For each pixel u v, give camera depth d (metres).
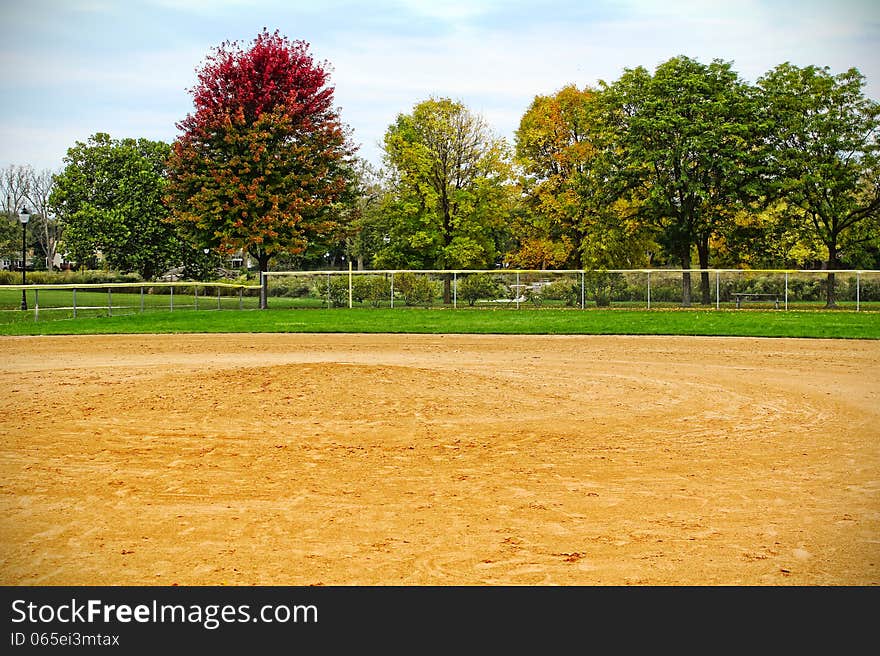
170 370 16.84
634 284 37.91
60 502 7.84
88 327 27.55
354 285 38.56
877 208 38.06
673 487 8.32
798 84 38.34
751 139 38.06
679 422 11.59
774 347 21.34
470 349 21.06
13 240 81.69
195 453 9.71
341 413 11.74
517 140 43.91
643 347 21.45
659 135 37.34
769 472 8.92
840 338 23.33
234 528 7.08
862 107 37.69
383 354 19.88
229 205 36.03
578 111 42.19
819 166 36.97
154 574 6.12
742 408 12.68
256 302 42.75
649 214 39.06
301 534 6.93
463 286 38.47
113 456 9.59
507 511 7.52
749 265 40.53
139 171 50.69
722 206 38.88
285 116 35.25
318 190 37.50
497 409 12.25
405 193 42.69
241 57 36.41
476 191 42.19
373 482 8.51
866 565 6.21
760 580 5.97
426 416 11.69
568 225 42.53
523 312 33.09
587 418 11.79
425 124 42.22
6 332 26.03
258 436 10.54
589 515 7.40
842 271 33.97
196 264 52.75
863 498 7.93
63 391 14.04
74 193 51.22
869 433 10.91
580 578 6.01
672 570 6.14
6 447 10.03
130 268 51.09
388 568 6.21
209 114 35.22
